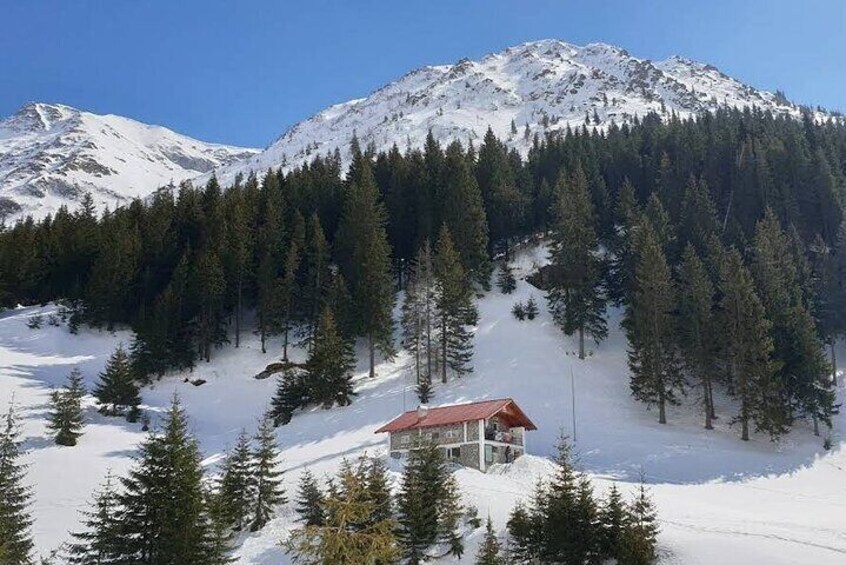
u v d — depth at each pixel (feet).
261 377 242.17
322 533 51.67
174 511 92.43
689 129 403.34
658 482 158.30
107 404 205.87
